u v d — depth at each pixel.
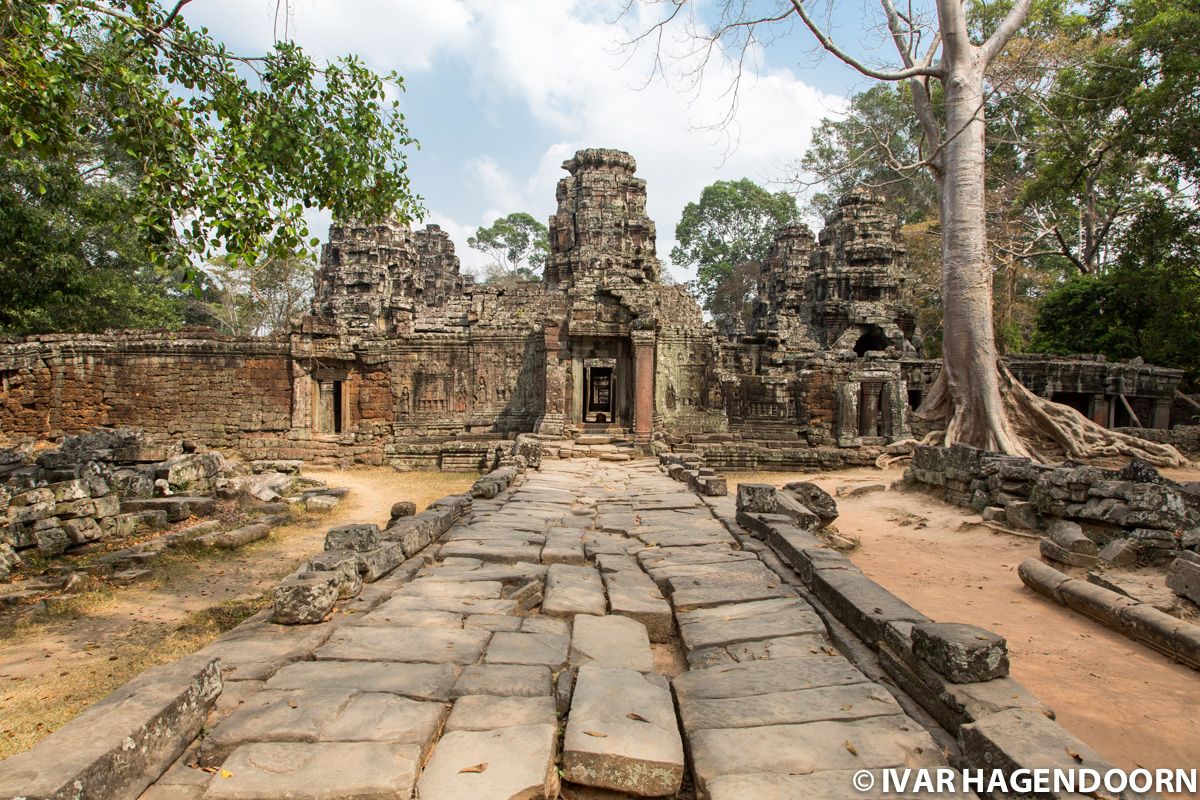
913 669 4.39
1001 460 13.95
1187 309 29.64
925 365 29.94
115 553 10.47
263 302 47.94
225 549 11.36
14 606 8.28
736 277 66.19
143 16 9.49
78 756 2.96
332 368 24.80
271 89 10.75
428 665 4.66
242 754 3.47
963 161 18.70
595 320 23.17
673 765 3.41
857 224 39.59
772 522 8.74
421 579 6.86
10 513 10.05
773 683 4.44
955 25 18.03
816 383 26.38
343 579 6.01
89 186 23.88
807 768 3.40
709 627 5.57
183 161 9.26
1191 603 7.11
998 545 11.32
